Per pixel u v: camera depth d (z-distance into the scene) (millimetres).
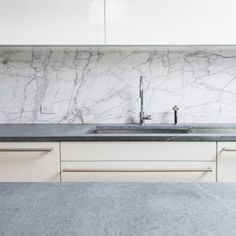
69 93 2111
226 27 1667
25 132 1698
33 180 1594
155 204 659
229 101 2082
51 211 619
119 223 559
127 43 1691
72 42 1692
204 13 1664
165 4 1663
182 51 2064
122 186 794
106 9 1670
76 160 1576
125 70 2092
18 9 1668
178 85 2092
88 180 1587
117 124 2080
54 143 1571
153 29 1680
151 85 2098
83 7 1669
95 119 2119
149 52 2076
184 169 1557
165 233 519
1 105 2119
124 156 1567
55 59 2088
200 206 646
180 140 1544
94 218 583
